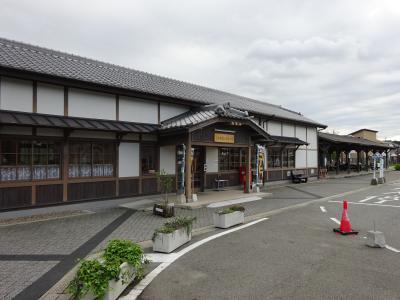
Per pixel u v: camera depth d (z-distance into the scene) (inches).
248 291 167.2
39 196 355.9
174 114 514.3
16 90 341.4
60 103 376.8
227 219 316.2
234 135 526.3
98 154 415.8
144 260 193.3
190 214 385.4
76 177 390.6
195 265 207.2
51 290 167.0
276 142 688.4
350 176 1119.0
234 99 786.2
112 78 451.5
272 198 538.3
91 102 406.9
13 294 162.2
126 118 445.4
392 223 340.8
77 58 532.4
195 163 562.6
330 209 432.8
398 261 214.7
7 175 333.4
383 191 663.8
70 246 247.3
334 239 273.3
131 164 452.8
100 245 251.3
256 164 597.9
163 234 234.1
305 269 199.2
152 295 162.7
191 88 685.9
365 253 232.8
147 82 539.8
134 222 334.3
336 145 1153.4
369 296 160.9
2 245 247.9
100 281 142.0
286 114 877.8
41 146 361.1
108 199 421.7
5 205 330.3
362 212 409.7
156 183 484.7
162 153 495.5
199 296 161.5
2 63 315.9
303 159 901.8
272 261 214.7
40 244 251.4
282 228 315.6
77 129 366.9
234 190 604.7
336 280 181.5
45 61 399.9
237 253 232.4
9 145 336.2
